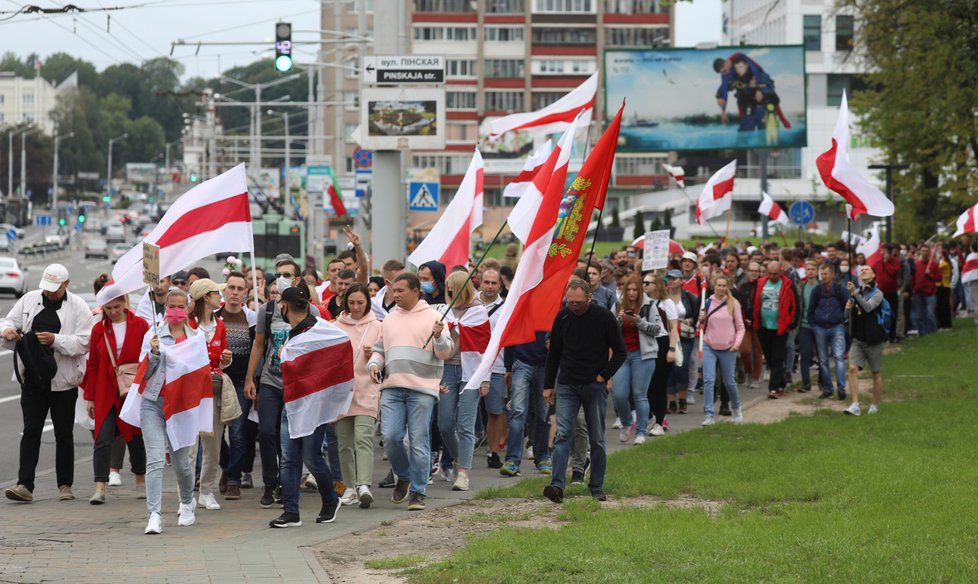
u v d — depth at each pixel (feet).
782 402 124.26
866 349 110.32
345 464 74.02
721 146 277.64
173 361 66.74
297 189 541.75
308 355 66.64
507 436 94.07
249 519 69.62
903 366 148.25
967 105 214.28
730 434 99.40
